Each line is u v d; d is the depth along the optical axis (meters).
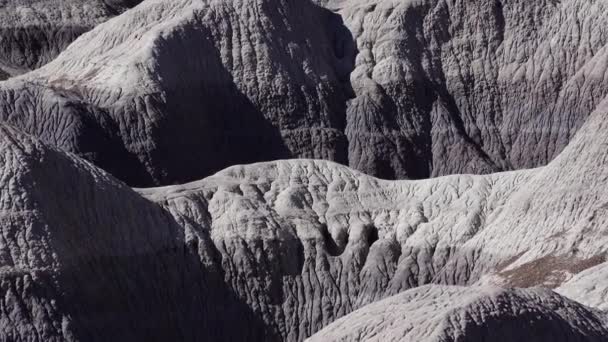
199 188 96.12
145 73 130.00
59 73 133.50
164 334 89.12
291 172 98.69
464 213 94.75
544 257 85.75
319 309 92.12
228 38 134.88
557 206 89.81
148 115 127.62
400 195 97.81
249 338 91.38
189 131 129.38
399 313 59.75
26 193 87.69
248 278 92.38
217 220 94.19
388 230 95.06
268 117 133.38
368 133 134.75
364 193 97.69
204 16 135.12
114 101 128.25
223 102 132.75
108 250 89.31
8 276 84.69
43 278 85.44
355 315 61.88
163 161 126.62
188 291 91.00
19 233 86.50
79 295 86.31
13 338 83.38
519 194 93.56
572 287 72.12
